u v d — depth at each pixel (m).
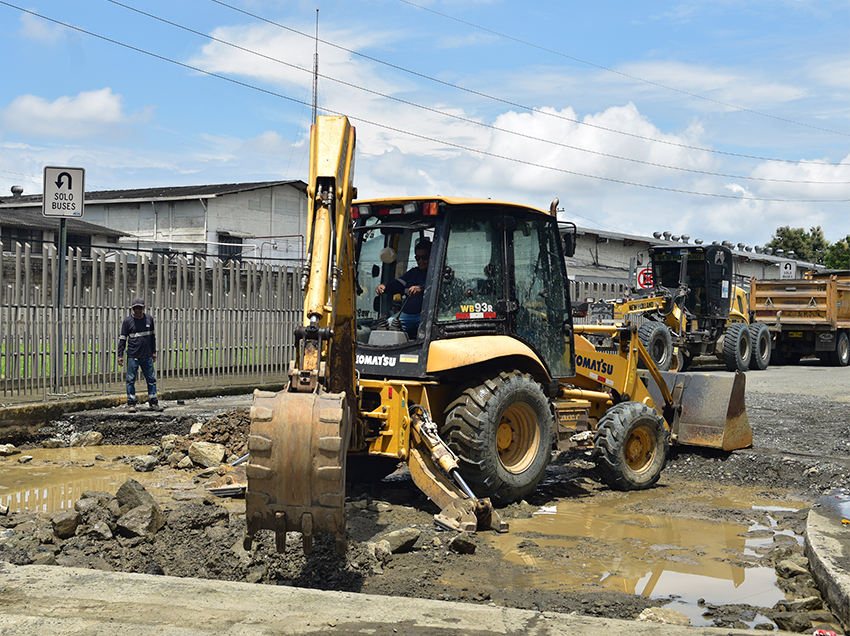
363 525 6.09
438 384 6.83
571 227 7.90
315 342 4.57
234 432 8.91
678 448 9.20
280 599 3.87
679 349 19.45
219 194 35.12
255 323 14.72
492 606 3.90
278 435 4.15
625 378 8.92
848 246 61.81
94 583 4.02
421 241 7.18
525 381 7.04
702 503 7.39
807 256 75.38
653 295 20.00
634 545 5.91
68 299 11.69
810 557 5.04
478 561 5.39
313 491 4.16
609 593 4.78
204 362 13.88
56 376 11.38
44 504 6.74
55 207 11.07
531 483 7.10
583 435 8.76
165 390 12.56
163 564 4.91
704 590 4.90
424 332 6.76
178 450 8.78
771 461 8.54
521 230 7.65
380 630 3.51
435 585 4.83
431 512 6.71
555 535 6.17
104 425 10.12
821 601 4.48
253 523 4.30
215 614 3.64
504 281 7.28
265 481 4.18
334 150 5.30
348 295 5.80
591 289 23.23
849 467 8.20
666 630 3.59
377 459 7.75
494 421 6.73
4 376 10.88
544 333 7.73
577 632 3.54
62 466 8.44
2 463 8.59
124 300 12.56
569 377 7.94
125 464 8.60
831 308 22.64
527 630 3.55
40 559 4.78
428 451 6.58
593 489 7.96
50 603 3.73
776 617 4.24
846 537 5.20
